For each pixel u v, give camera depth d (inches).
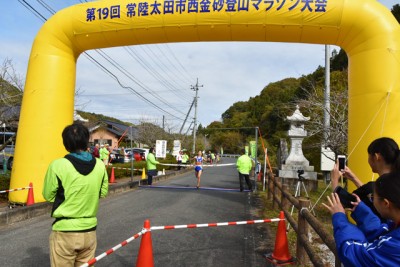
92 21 317.4
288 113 900.0
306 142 666.2
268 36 301.4
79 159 117.2
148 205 367.9
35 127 314.3
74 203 115.0
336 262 118.0
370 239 81.0
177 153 1027.9
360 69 270.1
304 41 302.4
